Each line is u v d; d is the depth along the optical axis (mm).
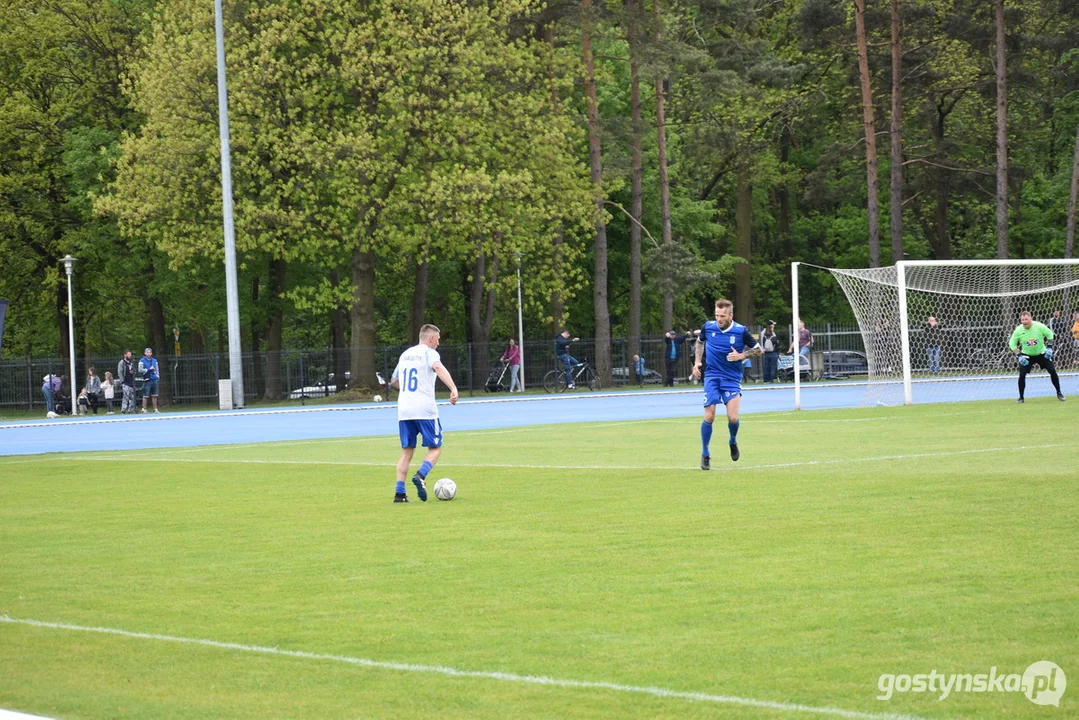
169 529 34438
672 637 19547
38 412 137750
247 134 117625
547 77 132625
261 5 120125
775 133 166750
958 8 148125
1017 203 172750
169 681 18000
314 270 145125
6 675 18594
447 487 39125
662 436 64438
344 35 116750
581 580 24625
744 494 37438
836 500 35031
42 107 144375
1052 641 18406
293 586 25125
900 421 67750
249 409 111500
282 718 16000
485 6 121000
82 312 150500
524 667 18031
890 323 100125
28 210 142625
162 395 135375
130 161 127938
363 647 19672
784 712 15406
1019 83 146250
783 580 23766
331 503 39344
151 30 137000
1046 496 34156
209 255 120812
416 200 120312
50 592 25281
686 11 158250
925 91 156625
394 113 120812
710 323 45281
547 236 131250
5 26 140375
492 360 138875
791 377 139125
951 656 17734
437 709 16109
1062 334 111312
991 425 61750
